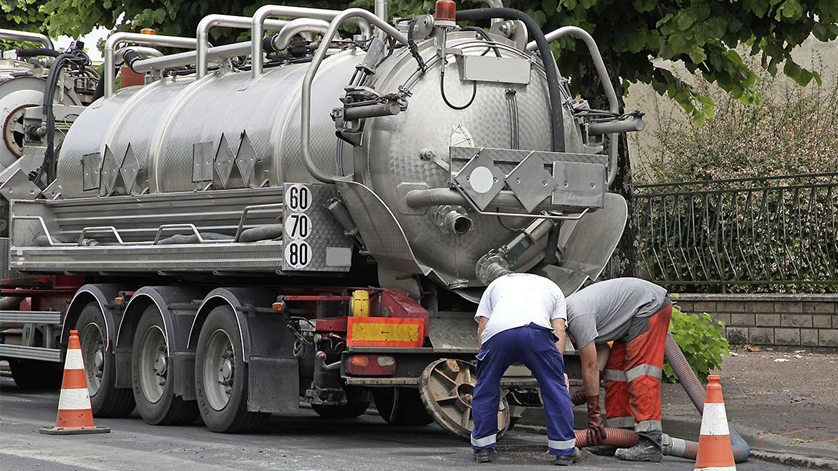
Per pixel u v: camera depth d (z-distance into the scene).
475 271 20.61
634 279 19.25
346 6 28.84
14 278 29.17
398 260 19.95
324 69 22.05
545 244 21.19
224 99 23.62
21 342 28.27
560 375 17.95
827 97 40.03
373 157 19.80
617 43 25.70
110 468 17.16
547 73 20.55
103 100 27.58
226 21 25.05
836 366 30.20
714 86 40.31
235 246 21.52
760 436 20.39
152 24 30.31
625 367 19.17
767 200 35.50
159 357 23.52
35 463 17.59
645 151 43.16
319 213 20.45
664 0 26.02
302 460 18.14
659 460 18.70
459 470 17.19
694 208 36.75
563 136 20.53
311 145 20.89
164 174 24.33
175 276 24.58
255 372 20.84
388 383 19.30
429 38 20.30
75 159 27.02
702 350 27.03
